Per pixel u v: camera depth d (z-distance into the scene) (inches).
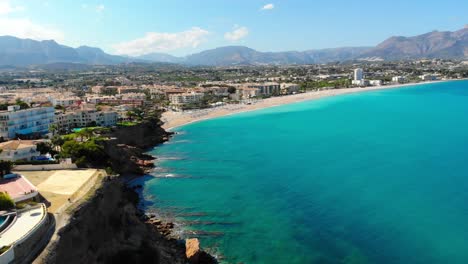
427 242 2652.6
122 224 2554.1
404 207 3213.6
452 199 3348.9
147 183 4072.3
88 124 6417.3
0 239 1779.0
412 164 4441.4
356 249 2596.0
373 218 3034.0
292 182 3934.5
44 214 2070.6
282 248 2640.3
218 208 3334.2
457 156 4726.9
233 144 5954.7
